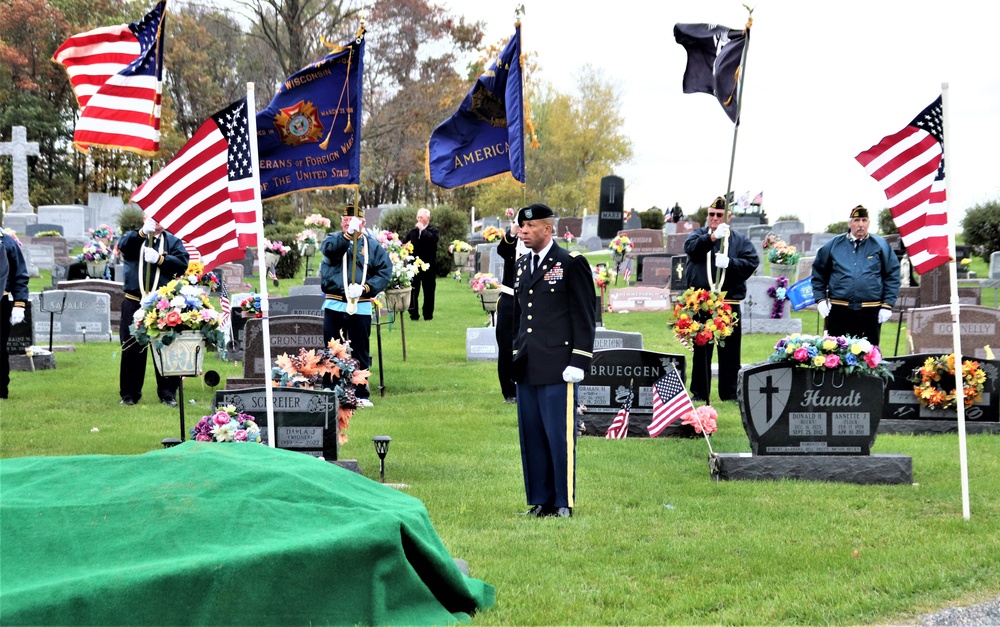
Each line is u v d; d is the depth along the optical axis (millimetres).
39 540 4574
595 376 11234
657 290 23719
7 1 56906
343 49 8672
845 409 8938
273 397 8609
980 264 33938
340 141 8797
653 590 5980
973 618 5531
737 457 8984
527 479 7785
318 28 49375
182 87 54344
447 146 10000
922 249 8109
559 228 51281
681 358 11094
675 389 9531
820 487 8609
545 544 6891
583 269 7566
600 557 6605
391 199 69000
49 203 55500
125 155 55531
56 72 57781
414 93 52094
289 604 4539
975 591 5965
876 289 11938
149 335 9148
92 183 58406
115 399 13289
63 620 4117
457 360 17375
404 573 5000
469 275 32719
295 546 4586
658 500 8234
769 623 5465
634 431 11164
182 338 9156
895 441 10797
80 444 10344
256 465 5316
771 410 8953
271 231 34438
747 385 8930
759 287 20453
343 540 4715
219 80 55781
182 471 5215
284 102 8703
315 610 4621
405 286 17016
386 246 16906
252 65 55250
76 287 19719
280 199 52562
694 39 10320
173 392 13047
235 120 8234
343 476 5645
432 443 10664
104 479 5145
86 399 13273
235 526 4781
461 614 5383
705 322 11680
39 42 57344
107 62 10102
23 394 13531
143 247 12414
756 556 6648
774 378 8922
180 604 4316
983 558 6512
